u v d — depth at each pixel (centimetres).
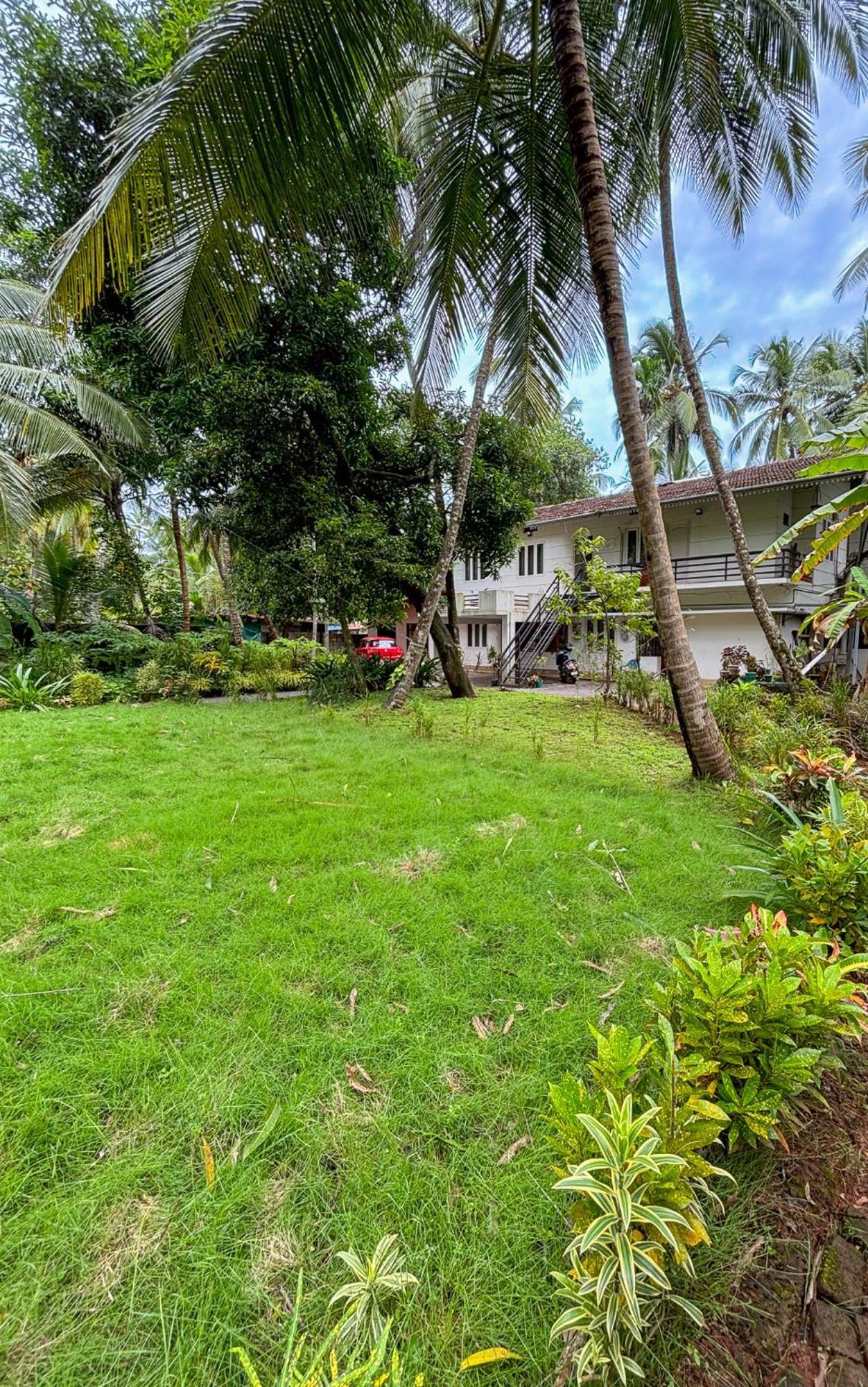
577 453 2022
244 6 246
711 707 613
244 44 251
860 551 775
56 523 1402
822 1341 100
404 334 775
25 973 184
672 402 1819
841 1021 137
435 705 823
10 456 918
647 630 805
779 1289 107
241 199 285
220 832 302
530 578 1748
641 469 407
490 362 723
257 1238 109
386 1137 132
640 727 664
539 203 445
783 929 155
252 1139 130
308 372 676
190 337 362
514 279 472
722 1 448
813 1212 122
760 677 947
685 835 320
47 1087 141
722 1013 126
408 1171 124
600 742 584
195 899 234
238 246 306
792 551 1211
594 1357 83
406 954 203
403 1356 93
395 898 240
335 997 179
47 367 929
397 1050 158
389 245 666
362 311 723
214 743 532
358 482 852
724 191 685
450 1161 127
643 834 317
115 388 861
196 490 728
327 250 598
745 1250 113
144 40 562
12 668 841
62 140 580
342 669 949
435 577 778
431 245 490
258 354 646
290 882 252
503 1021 172
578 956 205
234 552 903
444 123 455
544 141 426
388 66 296
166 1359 92
